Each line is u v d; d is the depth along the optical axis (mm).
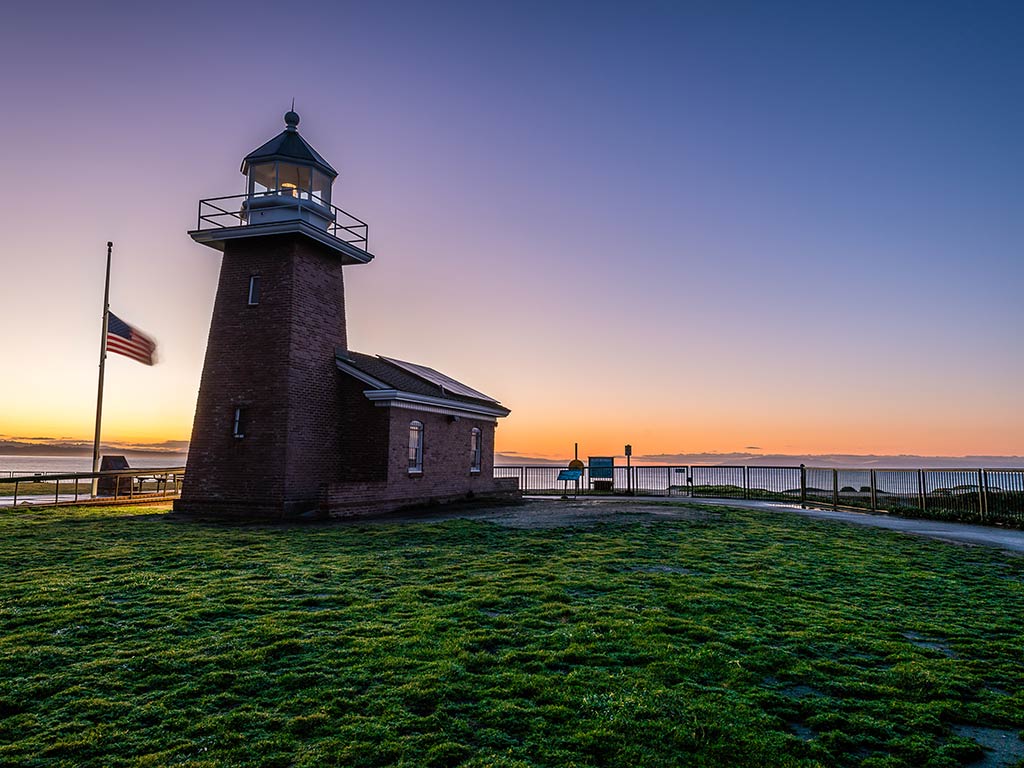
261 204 20984
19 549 12656
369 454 21422
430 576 10367
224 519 18375
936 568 11688
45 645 6949
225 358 20594
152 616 8008
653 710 5418
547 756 4742
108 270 27219
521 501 26266
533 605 8617
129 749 4840
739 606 8625
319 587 9594
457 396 25406
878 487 24297
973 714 5570
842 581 10469
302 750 4797
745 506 23797
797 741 4996
